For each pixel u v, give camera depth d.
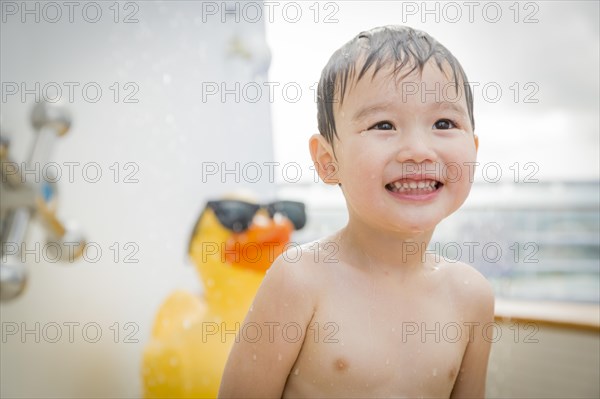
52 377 1.34
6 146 1.08
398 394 0.68
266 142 1.49
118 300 1.39
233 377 0.71
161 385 1.18
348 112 0.67
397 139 0.65
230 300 1.21
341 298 0.68
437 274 0.75
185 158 1.44
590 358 1.20
